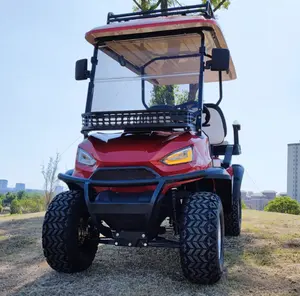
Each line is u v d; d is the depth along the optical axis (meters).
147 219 3.20
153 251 4.53
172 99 3.91
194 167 3.34
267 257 4.25
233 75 5.59
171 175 3.25
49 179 13.21
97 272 3.69
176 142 3.39
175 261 4.09
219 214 3.29
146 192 3.28
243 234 5.61
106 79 4.05
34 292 3.14
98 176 3.38
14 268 3.92
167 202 3.45
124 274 3.60
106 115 3.49
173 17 3.89
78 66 4.07
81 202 3.64
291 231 5.89
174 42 3.94
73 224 3.48
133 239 3.31
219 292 3.12
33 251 4.68
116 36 3.97
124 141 3.50
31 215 8.66
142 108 3.93
